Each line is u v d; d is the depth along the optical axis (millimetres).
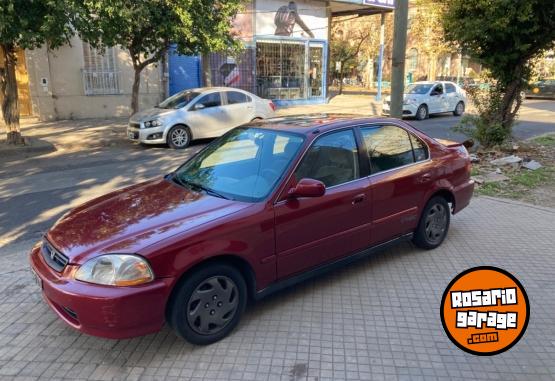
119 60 17500
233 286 3533
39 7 9531
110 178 8867
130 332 3117
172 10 11953
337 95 30422
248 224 3535
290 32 22219
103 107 17516
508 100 10758
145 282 3107
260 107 13758
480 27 9469
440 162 5121
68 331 3678
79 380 3104
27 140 12523
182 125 12188
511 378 3123
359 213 4301
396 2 7648
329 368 3209
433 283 4438
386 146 4699
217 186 4051
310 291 4285
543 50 10250
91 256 3170
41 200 7355
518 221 6199
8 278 4559
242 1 15312
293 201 3805
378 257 5039
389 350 3412
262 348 3432
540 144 12172
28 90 16922
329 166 4164
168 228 3352
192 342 3393
